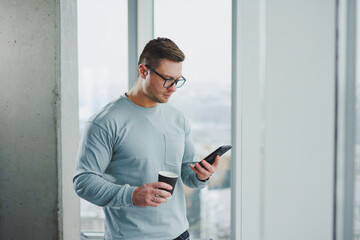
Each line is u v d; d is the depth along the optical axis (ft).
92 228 7.18
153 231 4.25
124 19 7.03
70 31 5.63
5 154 5.86
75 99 5.78
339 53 6.57
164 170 4.44
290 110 6.72
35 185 5.62
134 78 6.99
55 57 5.38
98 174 4.03
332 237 6.79
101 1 7.02
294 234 6.87
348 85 6.56
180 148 4.61
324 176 6.74
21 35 5.58
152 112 4.47
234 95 6.84
